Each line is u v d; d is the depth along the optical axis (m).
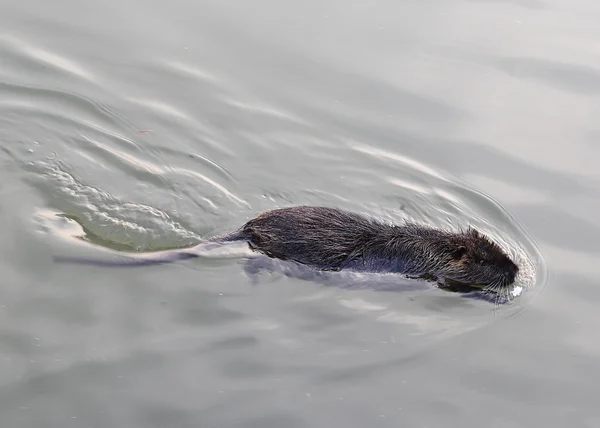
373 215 8.38
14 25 10.63
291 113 9.67
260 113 9.63
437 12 11.69
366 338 6.84
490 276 7.51
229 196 8.46
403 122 9.66
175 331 6.64
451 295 7.42
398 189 8.78
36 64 9.90
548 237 8.29
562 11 11.92
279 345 6.64
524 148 9.37
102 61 10.15
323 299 7.18
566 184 8.94
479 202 8.66
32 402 5.83
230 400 6.05
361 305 7.20
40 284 6.91
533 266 7.90
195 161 8.86
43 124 9.01
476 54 10.75
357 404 6.14
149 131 9.17
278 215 7.59
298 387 6.25
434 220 8.40
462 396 6.30
